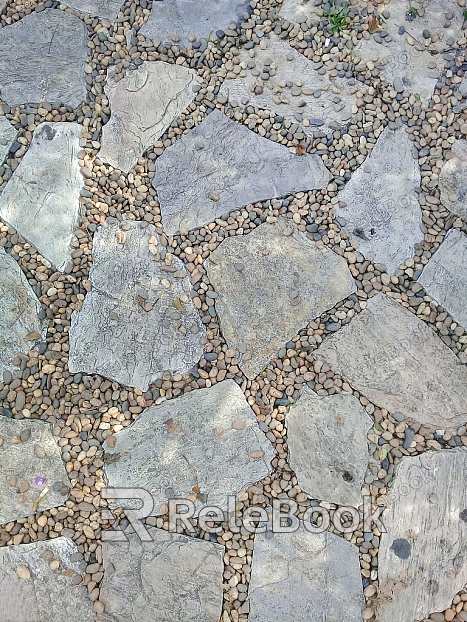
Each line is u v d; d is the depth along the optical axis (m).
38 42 1.60
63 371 1.35
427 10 1.63
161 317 1.39
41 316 1.37
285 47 1.60
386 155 1.52
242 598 1.22
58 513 1.25
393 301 1.41
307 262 1.44
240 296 1.41
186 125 1.54
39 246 1.43
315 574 1.23
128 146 1.52
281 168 1.51
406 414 1.33
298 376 1.36
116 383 1.35
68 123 1.53
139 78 1.57
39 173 1.49
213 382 1.36
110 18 1.62
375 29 1.61
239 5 1.64
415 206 1.48
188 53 1.60
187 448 1.31
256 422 1.33
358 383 1.35
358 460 1.30
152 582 1.22
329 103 1.56
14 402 1.32
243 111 1.55
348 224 1.47
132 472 1.29
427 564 1.24
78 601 1.21
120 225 1.45
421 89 1.57
